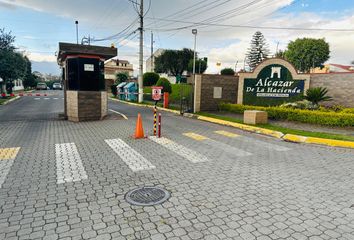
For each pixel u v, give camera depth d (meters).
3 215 3.93
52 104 23.00
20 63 30.94
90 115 13.42
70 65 13.04
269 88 17.31
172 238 3.37
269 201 4.49
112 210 4.09
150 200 4.45
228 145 8.61
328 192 4.91
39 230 3.54
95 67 13.28
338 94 15.91
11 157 6.83
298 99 16.80
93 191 4.79
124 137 9.42
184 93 28.91
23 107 20.14
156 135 9.84
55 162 6.46
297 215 4.03
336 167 6.44
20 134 9.81
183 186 5.08
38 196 4.57
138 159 6.79
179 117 15.68
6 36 27.42
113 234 3.45
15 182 5.19
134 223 3.72
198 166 6.31
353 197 4.70
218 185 5.15
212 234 3.48
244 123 12.93
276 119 14.20
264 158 7.15
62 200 4.42
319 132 10.64
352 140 9.12
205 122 13.98
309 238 3.44
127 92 29.58
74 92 12.95
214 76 17.95
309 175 5.82
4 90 31.19
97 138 9.20
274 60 17.05
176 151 7.63
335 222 3.84
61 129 10.90
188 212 4.06
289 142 9.46
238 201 4.47
